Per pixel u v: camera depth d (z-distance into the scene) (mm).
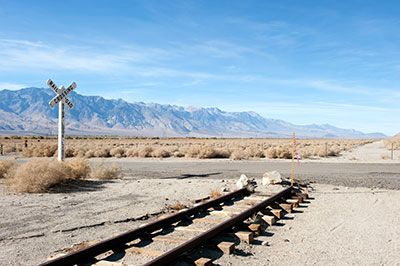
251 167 26375
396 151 53188
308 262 6328
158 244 7133
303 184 15906
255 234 8078
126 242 7008
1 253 6781
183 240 7242
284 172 22297
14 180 14555
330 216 10125
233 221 8055
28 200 12289
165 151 41062
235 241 7410
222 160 34656
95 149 46438
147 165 28672
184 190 14789
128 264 6004
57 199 12516
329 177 19516
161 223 8211
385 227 8836
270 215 9922
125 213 10242
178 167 26672
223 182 17172
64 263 5594
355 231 8477
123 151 43156
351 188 15484
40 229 8539
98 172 18656
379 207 11398
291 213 10555
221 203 11648
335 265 6191
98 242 6969
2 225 8898
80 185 15984
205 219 9117
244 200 12109
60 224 8969
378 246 7285
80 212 10391
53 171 14898
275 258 6531
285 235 8133
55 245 7297
